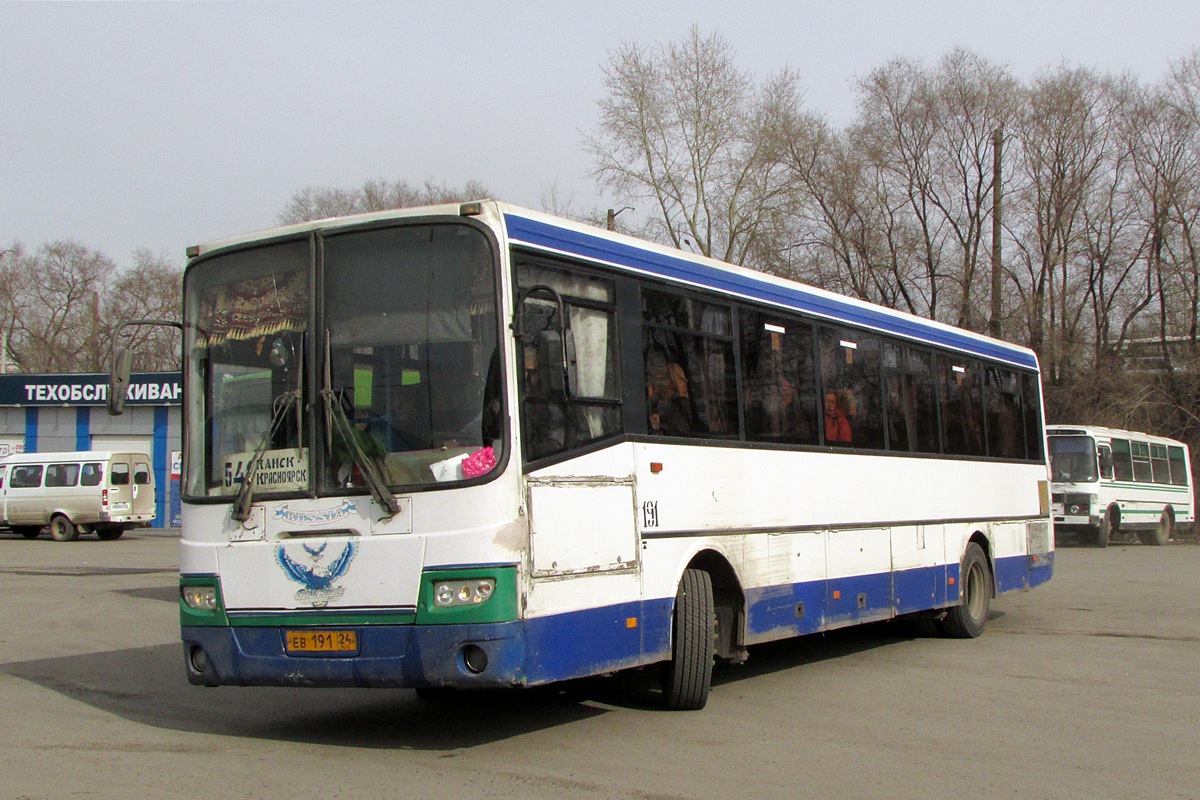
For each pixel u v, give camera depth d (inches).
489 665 264.7
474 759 282.7
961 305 1611.7
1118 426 1540.4
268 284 300.7
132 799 241.8
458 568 267.0
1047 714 351.3
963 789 259.4
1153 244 1627.7
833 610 420.8
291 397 290.7
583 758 284.4
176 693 387.2
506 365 276.1
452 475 272.4
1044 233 1635.1
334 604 277.3
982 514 552.7
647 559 321.1
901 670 440.8
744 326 386.9
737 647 364.8
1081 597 724.7
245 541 291.4
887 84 1628.9
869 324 471.8
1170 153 1603.1
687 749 296.2
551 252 300.0
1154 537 1385.3
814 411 422.9
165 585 818.8
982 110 1593.3
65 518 1441.9
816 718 341.7
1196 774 277.1
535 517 278.8
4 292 2546.8
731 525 363.6
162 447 1674.5
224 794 246.2
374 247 289.9
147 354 2504.9
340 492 280.8
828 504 423.2
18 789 250.5
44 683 409.1
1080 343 1617.9
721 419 366.0
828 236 1654.8
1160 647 505.7
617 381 319.6
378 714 346.6
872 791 256.1
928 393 515.5
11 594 753.6
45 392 1683.1
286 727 326.3
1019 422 607.2
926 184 1646.2
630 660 310.2
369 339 286.4
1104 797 255.3
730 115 1545.3
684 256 361.1
